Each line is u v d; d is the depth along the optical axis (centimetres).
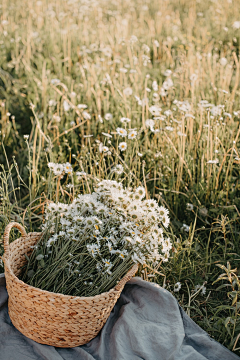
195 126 337
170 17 709
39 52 508
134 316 195
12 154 335
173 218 283
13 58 461
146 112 342
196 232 273
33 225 265
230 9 752
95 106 373
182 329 188
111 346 180
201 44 564
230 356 179
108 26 596
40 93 398
